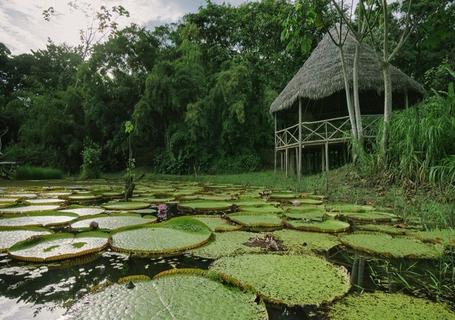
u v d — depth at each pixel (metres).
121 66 15.03
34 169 12.00
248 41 16.66
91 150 12.73
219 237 2.34
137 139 14.37
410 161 4.43
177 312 1.07
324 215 3.21
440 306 1.24
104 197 5.14
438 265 1.80
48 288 1.36
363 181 5.38
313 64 8.89
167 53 15.51
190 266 1.68
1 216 3.10
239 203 4.21
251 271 1.58
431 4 4.74
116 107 14.61
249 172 12.58
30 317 1.08
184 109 13.95
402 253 1.98
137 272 1.58
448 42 10.84
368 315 1.15
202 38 17.16
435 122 4.17
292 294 1.32
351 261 1.87
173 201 4.55
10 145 16.38
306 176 8.52
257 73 15.03
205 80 14.77
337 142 7.59
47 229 2.49
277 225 2.76
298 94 8.21
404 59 12.87
